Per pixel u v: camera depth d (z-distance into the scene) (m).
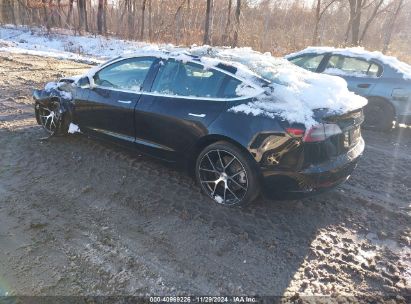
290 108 3.45
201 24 25.20
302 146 3.35
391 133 7.29
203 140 3.87
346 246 3.43
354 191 4.52
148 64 4.40
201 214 3.74
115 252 3.11
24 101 7.29
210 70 3.93
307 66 7.89
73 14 28.36
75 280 2.78
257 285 2.87
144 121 4.26
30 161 4.64
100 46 19.30
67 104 5.13
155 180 4.38
